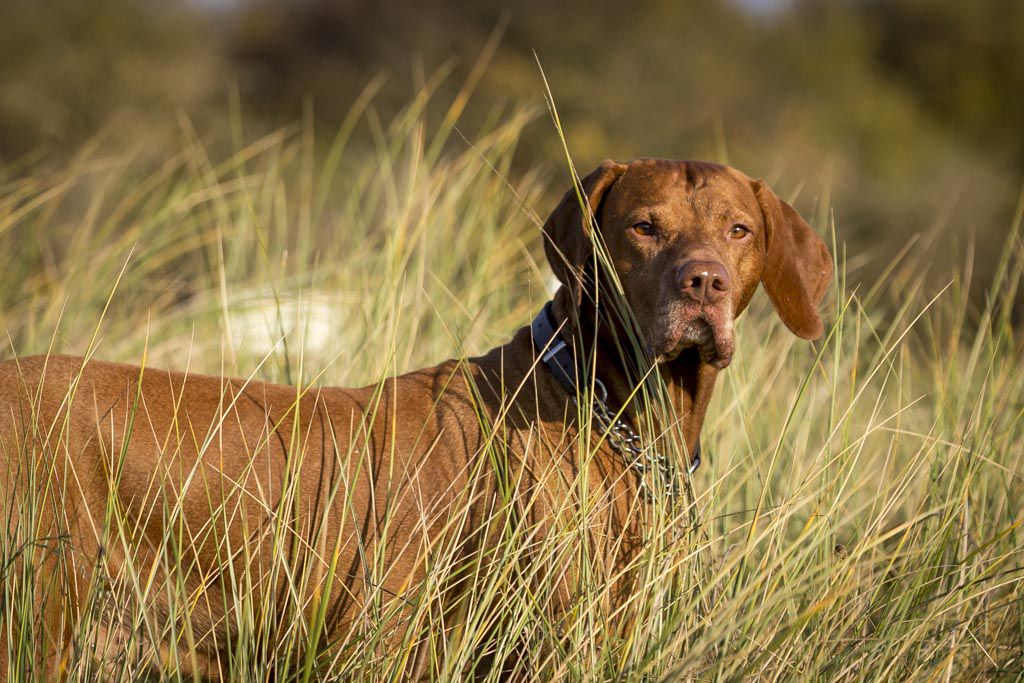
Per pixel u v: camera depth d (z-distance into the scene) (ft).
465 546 17.85
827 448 20.33
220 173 33.06
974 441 21.03
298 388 17.60
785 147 108.37
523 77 103.86
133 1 111.75
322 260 32.01
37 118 100.07
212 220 35.22
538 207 42.93
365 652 16.57
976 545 20.01
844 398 25.67
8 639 15.83
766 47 139.54
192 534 17.43
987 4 164.55
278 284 29.48
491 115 34.04
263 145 33.99
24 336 28.53
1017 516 20.58
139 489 17.31
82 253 30.04
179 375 18.63
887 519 21.71
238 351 26.84
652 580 16.97
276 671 16.58
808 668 17.42
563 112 105.91
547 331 18.98
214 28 136.15
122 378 18.21
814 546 17.88
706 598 18.71
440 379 19.27
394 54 121.70
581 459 17.22
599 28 111.86
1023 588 19.42
